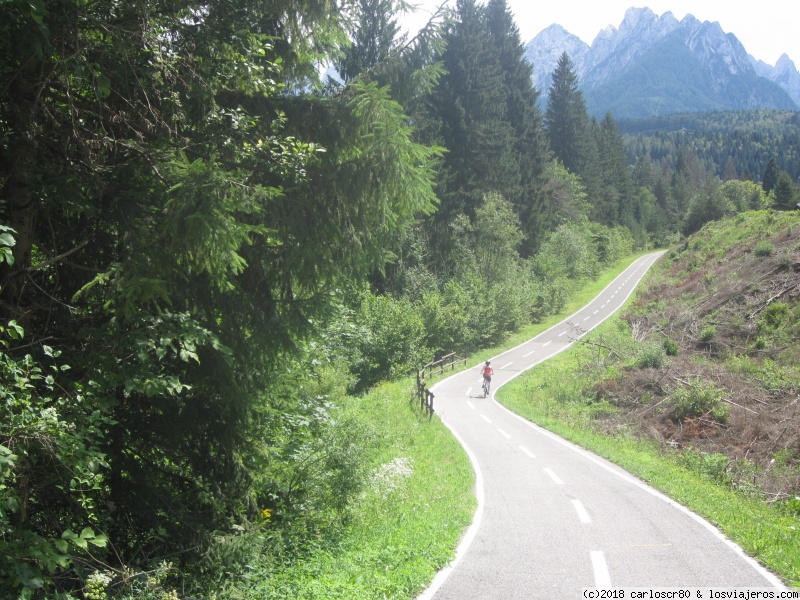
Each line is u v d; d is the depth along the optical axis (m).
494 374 36.72
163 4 6.48
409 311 34.91
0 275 6.13
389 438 18.06
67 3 5.61
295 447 10.05
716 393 23.95
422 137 41.12
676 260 78.81
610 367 31.08
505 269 49.59
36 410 5.12
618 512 10.38
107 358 6.07
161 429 7.28
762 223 60.59
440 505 11.02
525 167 63.47
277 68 7.60
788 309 34.84
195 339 6.14
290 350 7.63
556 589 6.86
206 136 7.06
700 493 12.18
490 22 66.81
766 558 7.86
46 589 5.62
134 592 6.14
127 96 6.77
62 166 6.11
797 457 19.36
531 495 11.72
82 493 6.34
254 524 7.91
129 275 5.73
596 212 95.81
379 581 7.09
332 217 7.49
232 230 5.89
